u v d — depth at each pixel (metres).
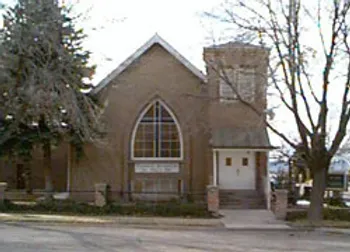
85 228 21.89
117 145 32.28
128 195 31.67
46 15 26.06
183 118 32.00
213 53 26.59
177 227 22.88
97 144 31.06
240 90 26.34
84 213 26.77
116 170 32.19
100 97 31.64
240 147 30.09
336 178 31.45
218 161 31.98
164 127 32.44
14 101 26.06
